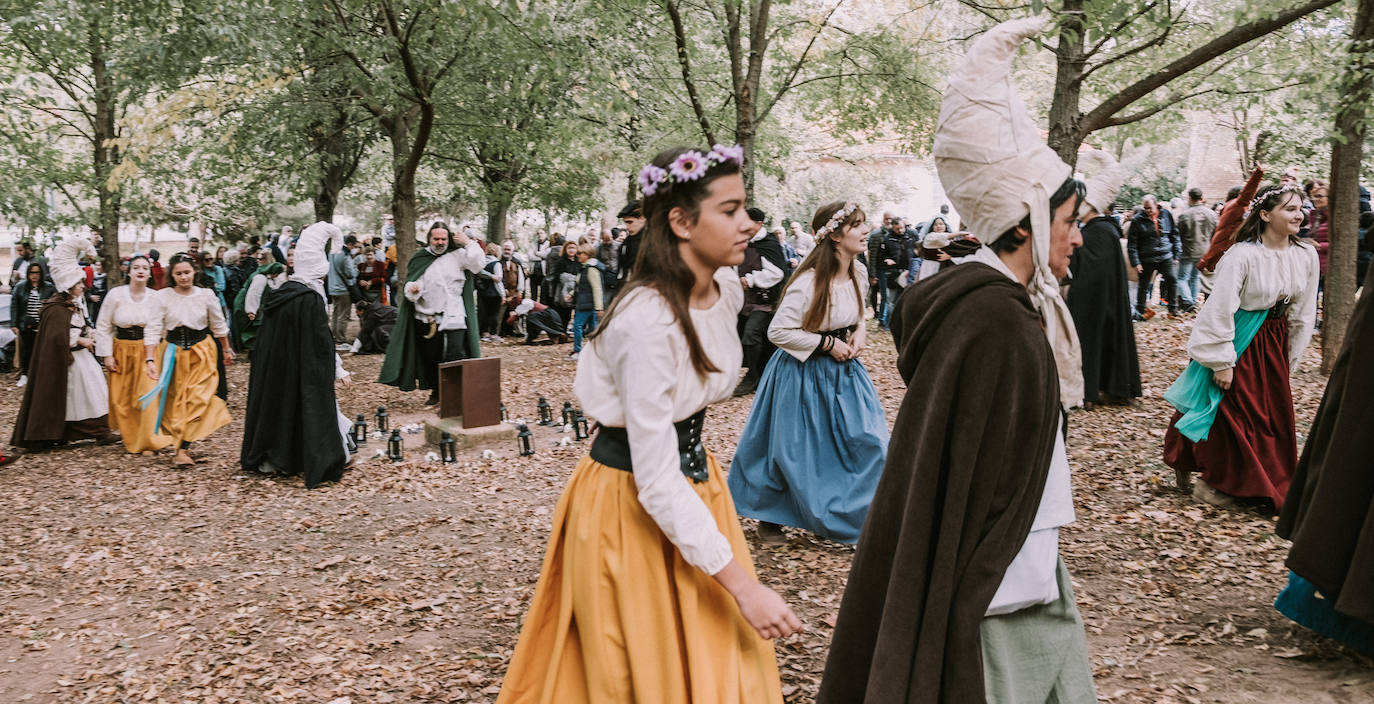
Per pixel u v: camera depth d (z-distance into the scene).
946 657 2.18
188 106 11.30
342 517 6.27
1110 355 8.27
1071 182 2.32
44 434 8.62
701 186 2.14
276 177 15.91
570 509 2.38
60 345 8.73
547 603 2.43
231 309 15.22
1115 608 4.21
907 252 14.55
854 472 4.90
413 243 13.85
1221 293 5.13
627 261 8.79
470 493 6.75
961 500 2.17
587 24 11.82
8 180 14.82
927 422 2.22
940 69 14.08
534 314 15.23
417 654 4.10
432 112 12.36
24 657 4.28
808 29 13.50
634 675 2.24
